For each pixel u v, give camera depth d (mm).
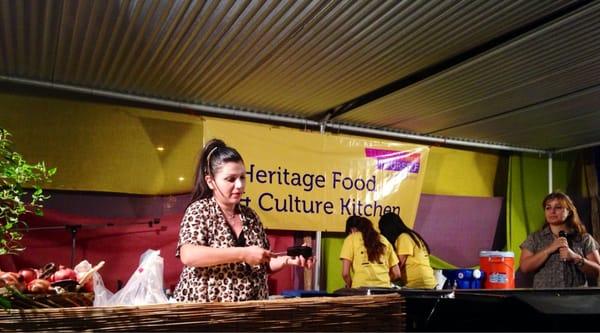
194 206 2203
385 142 4977
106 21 2910
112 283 4055
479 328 2234
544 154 6129
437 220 5445
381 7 2770
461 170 5668
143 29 3008
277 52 3322
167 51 3305
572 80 3812
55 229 3939
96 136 4133
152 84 3932
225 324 1563
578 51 3318
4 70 3664
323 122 4797
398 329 1776
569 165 6203
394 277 4797
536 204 6000
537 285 4363
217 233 2186
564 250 4141
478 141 5680
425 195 5430
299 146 4621
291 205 4543
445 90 4004
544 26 2988
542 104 4367
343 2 2721
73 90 3963
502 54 3361
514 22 2943
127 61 3475
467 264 5512
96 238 4066
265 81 3842
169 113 4398
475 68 3580
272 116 4676
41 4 2738
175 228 4309
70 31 3045
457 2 2723
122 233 4148
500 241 5730
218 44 3215
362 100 4309
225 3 2730
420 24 2955
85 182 4055
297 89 4012
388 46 3242
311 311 1667
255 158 4445
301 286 4676
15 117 3900
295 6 2756
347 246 4742
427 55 3381
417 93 4070
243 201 4371
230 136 4375
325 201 4676
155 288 2455
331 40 3152
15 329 1388
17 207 1857
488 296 2154
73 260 3953
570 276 4238
